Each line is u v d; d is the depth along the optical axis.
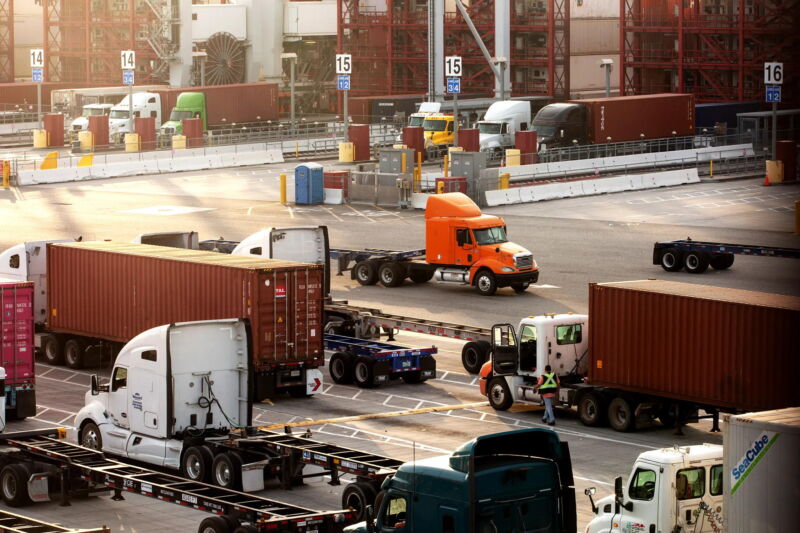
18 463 37.84
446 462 26.98
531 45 168.50
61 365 57.56
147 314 53.38
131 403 40.81
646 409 44.72
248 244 61.34
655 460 29.55
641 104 134.62
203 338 40.25
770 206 102.44
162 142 148.50
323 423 46.25
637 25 156.12
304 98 189.00
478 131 136.75
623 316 44.56
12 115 169.38
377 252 74.81
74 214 100.62
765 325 40.91
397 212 102.06
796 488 25.03
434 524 26.41
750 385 41.38
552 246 85.38
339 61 138.00
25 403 47.44
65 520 36.00
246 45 184.62
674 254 75.94
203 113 153.75
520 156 123.38
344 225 94.62
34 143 151.88
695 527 29.48
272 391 49.28
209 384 40.19
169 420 39.59
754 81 151.12
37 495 37.50
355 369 52.47
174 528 35.28
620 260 80.06
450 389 51.88
